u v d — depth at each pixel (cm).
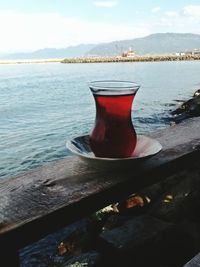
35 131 383
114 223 84
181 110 424
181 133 43
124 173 29
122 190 28
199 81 926
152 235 62
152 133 43
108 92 27
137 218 68
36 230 22
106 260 62
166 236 63
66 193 26
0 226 21
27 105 593
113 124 27
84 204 25
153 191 90
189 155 35
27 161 265
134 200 90
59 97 693
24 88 898
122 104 27
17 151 295
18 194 25
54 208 23
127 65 2194
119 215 89
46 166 31
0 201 24
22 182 28
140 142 33
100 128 28
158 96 634
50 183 27
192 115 392
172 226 65
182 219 69
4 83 1086
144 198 90
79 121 433
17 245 21
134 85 28
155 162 32
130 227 65
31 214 22
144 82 933
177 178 89
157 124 376
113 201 27
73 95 718
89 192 26
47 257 93
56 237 102
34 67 2697
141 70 1526
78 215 25
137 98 611
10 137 355
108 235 64
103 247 63
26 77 1381
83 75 1346
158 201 76
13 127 409
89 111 509
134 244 60
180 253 61
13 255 21
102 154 28
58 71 1808
